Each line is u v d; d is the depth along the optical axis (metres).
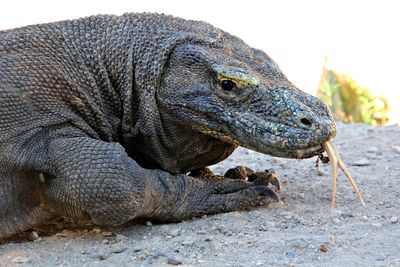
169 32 8.23
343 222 7.91
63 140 7.61
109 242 7.46
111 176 7.33
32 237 7.66
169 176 7.96
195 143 8.27
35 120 7.63
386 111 18.77
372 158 11.09
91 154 7.43
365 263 6.70
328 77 18.16
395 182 9.55
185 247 7.17
